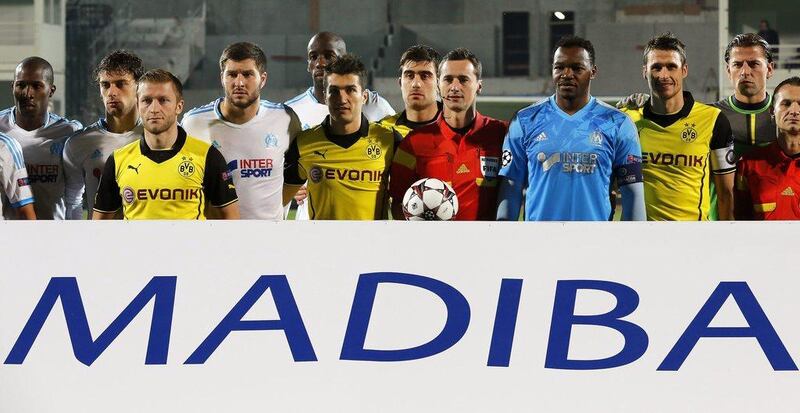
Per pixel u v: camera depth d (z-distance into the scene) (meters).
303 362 5.06
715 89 37.97
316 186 6.66
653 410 4.98
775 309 5.04
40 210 7.53
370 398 5.03
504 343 5.05
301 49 39.97
